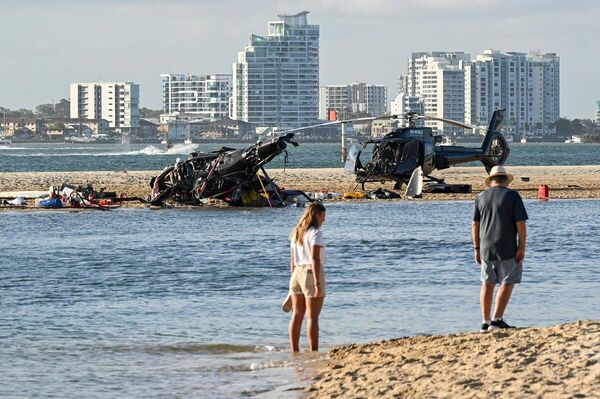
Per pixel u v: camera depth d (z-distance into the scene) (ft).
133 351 105.40
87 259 183.32
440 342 96.53
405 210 291.99
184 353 104.27
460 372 82.79
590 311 124.67
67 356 102.99
